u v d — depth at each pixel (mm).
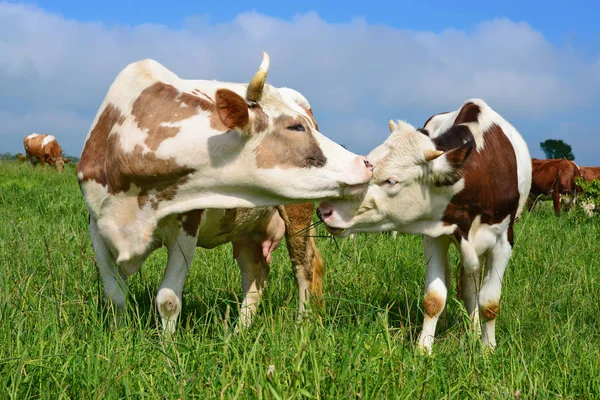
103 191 4504
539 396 3459
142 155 4324
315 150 4391
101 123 4609
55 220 9414
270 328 4098
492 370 3832
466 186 4789
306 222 5977
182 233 4562
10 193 12766
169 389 3271
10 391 3061
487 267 5180
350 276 6367
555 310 5336
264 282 6016
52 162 33562
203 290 5758
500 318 5492
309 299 5477
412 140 4648
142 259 4688
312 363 3287
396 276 6496
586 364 3820
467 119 5199
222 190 4457
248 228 5590
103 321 4180
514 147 5414
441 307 4875
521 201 5766
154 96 4484
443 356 4090
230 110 4094
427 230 4895
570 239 8438
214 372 3357
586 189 12695
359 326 3986
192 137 4312
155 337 4465
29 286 4582
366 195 4664
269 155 4332
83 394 3150
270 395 3000
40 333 3688
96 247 4688
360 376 3326
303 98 6051
